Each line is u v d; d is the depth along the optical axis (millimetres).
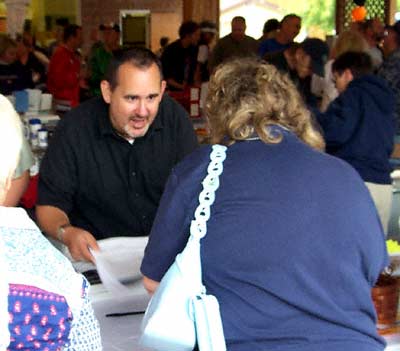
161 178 3479
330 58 7395
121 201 3480
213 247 1951
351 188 1997
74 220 3533
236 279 1934
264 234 1931
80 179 3436
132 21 14031
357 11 12859
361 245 1966
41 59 11125
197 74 9969
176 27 15016
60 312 1725
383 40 9297
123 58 3230
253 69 2096
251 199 1959
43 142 5621
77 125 3418
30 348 1692
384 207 5051
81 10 14844
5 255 1712
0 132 1791
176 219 2025
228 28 15422
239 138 2039
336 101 5004
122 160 3436
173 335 1974
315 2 15812
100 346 1870
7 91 8484
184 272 1959
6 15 13156
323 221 1945
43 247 1783
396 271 2760
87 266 3094
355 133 4910
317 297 1925
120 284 2924
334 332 1924
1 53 8523
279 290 1913
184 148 3494
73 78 9508
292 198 1953
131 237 3270
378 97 4938
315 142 2111
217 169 2010
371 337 1966
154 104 3281
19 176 3600
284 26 9469
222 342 1916
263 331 1918
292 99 2088
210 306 1922
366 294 1976
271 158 2000
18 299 1676
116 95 3254
